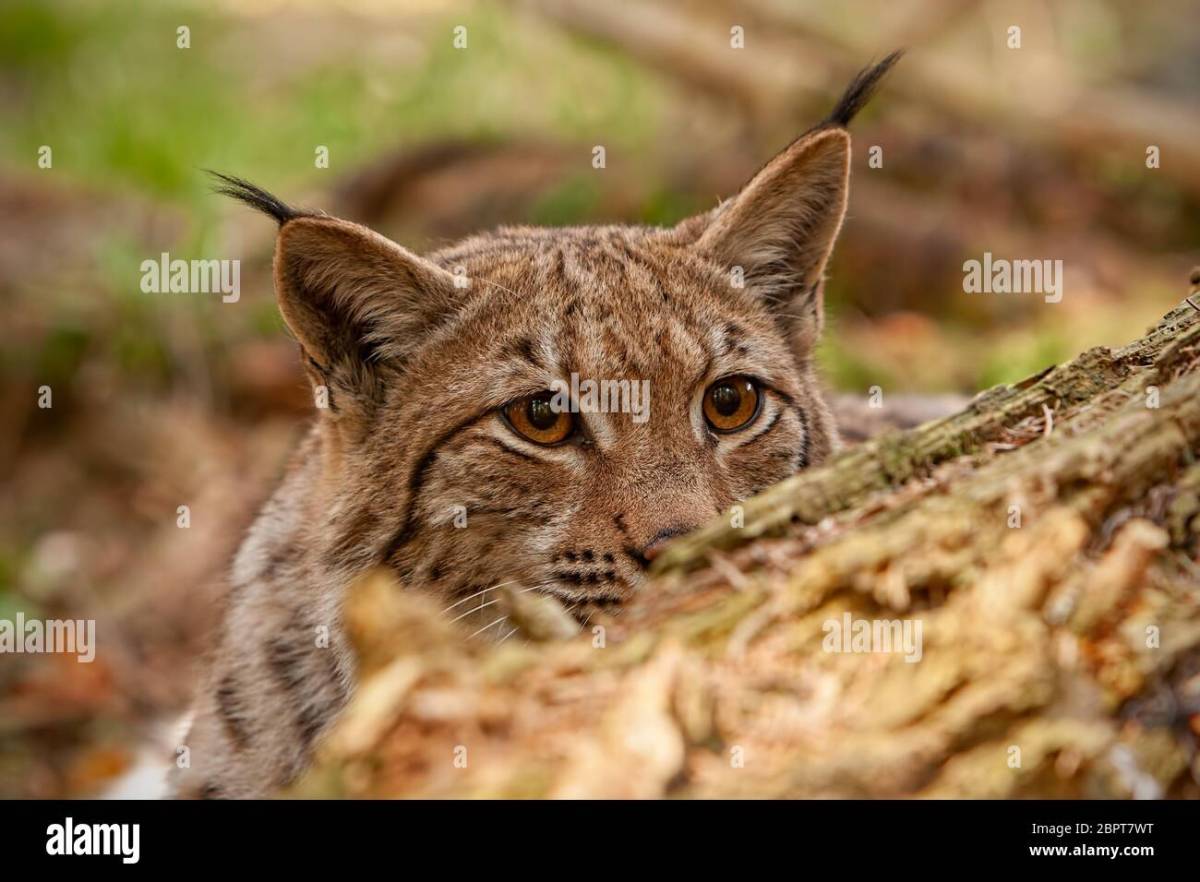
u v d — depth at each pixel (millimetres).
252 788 6809
